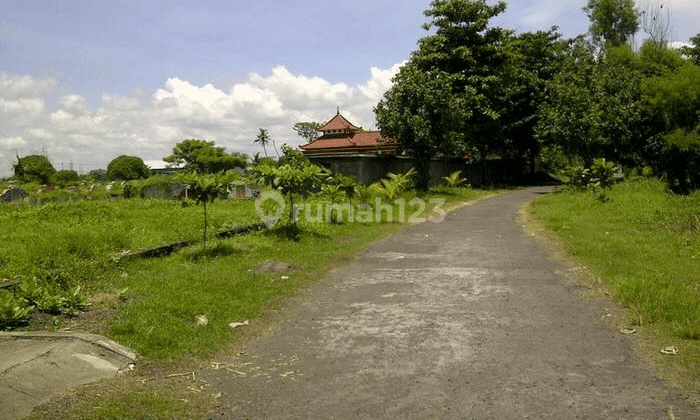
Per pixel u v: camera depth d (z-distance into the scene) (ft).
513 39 126.41
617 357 14.34
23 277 21.74
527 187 116.78
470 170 113.70
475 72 108.58
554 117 86.12
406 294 22.11
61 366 13.23
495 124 113.09
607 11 135.95
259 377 13.82
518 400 11.93
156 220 42.04
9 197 79.05
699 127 70.74
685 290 20.11
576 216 45.93
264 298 21.35
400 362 14.55
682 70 71.97
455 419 11.14
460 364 14.24
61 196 82.53
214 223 41.63
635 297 19.39
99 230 35.42
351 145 125.80
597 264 26.17
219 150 217.36
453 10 108.17
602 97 79.66
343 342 16.40
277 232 36.19
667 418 10.85
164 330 16.69
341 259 30.55
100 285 23.00
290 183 37.19
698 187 71.51
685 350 14.53
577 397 11.98
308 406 12.01
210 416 11.60
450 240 36.88
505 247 32.94
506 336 16.39
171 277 23.47
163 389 12.96
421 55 106.93
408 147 84.99
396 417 11.33
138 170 206.18
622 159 88.12
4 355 13.62
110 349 14.70
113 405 11.69
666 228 36.83
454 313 19.08
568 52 128.88
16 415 10.91
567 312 18.71
